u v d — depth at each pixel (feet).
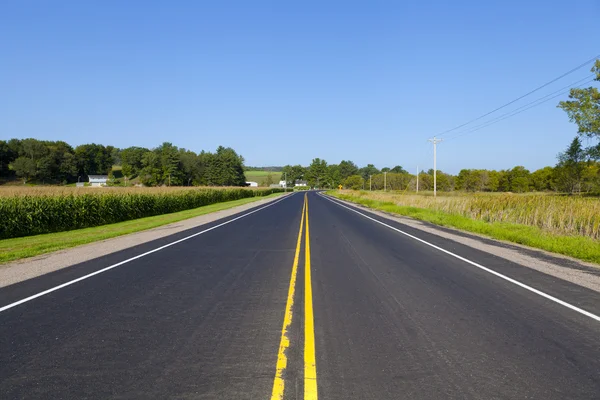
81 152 398.62
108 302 20.59
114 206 78.43
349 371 12.72
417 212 92.84
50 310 19.20
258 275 27.25
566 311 19.44
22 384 11.82
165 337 15.67
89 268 29.58
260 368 12.89
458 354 14.17
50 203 63.41
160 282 25.09
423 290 23.36
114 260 32.89
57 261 32.76
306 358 13.69
